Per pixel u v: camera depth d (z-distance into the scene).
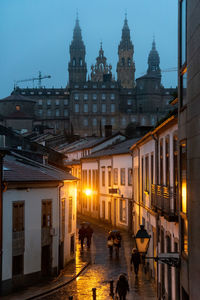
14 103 148.88
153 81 178.12
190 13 12.12
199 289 11.02
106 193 50.38
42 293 22.41
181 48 14.05
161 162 21.52
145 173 29.14
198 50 10.99
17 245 23.53
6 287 22.52
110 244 32.06
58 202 27.62
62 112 180.62
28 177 24.61
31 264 24.69
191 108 11.98
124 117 169.00
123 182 44.19
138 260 25.53
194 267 11.63
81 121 168.62
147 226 27.86
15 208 23.44
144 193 29.89
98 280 25.11
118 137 61.53
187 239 12.84
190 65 12.13
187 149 12.65
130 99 180.00
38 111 180.62
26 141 39.66
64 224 29.73
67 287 23.73
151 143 25.69
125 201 43.38
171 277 17.44
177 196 16.12
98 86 169.50
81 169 61.81
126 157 42.97
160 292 20.14
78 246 37.44
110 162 48.56
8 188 22.81
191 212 12.02
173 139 17.75
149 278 25.19
